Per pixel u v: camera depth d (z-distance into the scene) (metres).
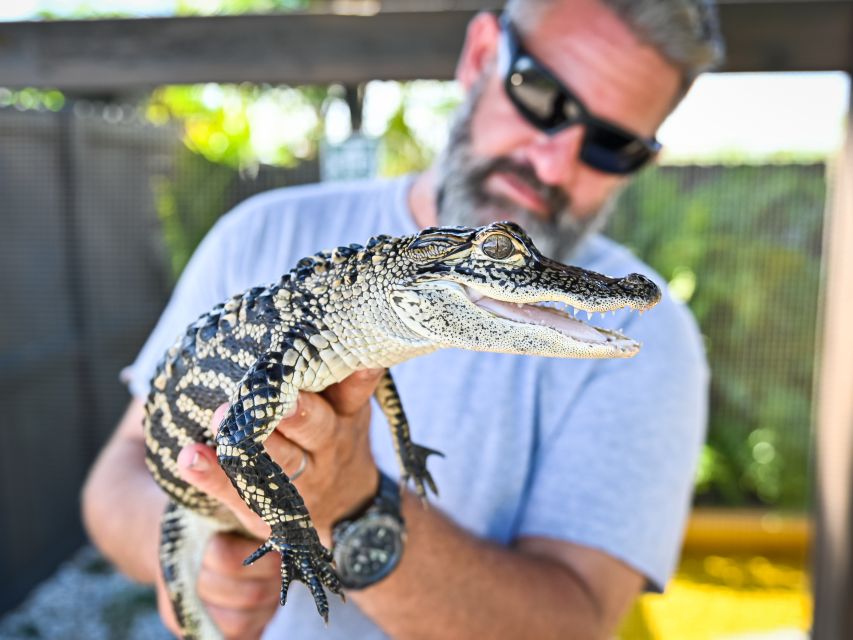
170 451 1.87
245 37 2.91
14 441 4.95
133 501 2.43
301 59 2.89
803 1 2.74
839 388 2.95
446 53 2.85
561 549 2.14
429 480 1.94
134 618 5.01
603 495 2.15
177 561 2.12
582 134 2.35
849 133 2.87
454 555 1.92
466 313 1.65
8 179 4.80
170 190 5.93
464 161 2.46
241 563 2.02
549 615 1.97
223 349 1.74
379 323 1.66
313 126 8.75
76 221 5.32
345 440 1.67
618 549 2.12
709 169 6.00
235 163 5.92
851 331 2.86
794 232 5.95
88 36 2.93
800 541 6.05
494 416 2.28
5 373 4.77
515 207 2.44
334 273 1.69
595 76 2.30
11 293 4.86
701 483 6.30
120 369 5.72
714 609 5.16
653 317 2.34
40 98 7.21
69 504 5.62
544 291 1.62
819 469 3.25
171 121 6.16
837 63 2.78
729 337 6.10
